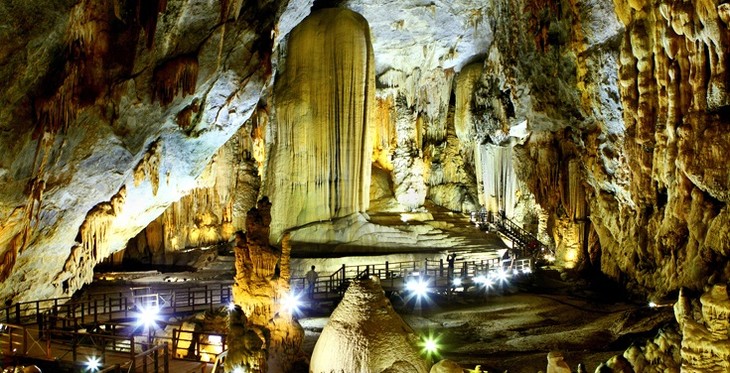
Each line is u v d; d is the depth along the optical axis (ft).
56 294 45.50
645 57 39.22
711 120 33.60
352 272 60.44
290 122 68.90
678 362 23.56
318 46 68.64
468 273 59.62
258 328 30.94
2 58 27.66
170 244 78.02
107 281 62.44
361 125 69.67
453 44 81.35
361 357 25.38
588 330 39.60
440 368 22.48
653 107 39.81
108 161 40.06
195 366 31.07
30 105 30.45
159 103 39.50
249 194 80.33
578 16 44.65
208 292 55.62
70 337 37.81
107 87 34.24
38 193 34.78
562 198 62.54
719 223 34.01
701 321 24.95
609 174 50.26
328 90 68.59
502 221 77.92
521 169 68.33
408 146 83.97
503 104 69.77
